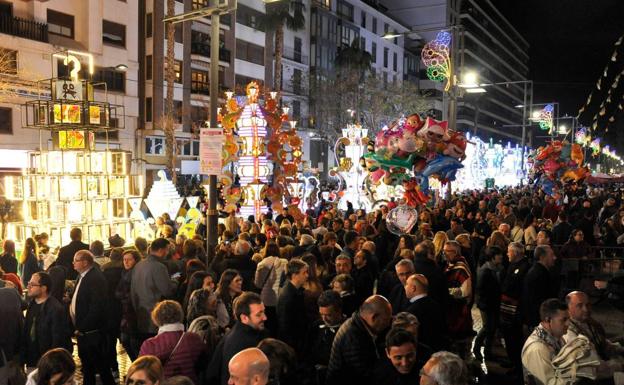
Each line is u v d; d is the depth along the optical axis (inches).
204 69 1721.2
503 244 353.4
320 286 239.8
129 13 1384.1
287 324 220.5
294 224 530.3
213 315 215.5
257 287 278.8
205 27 1707.7
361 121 1936.5
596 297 445.4
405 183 532.1
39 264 392.5
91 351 249.0
